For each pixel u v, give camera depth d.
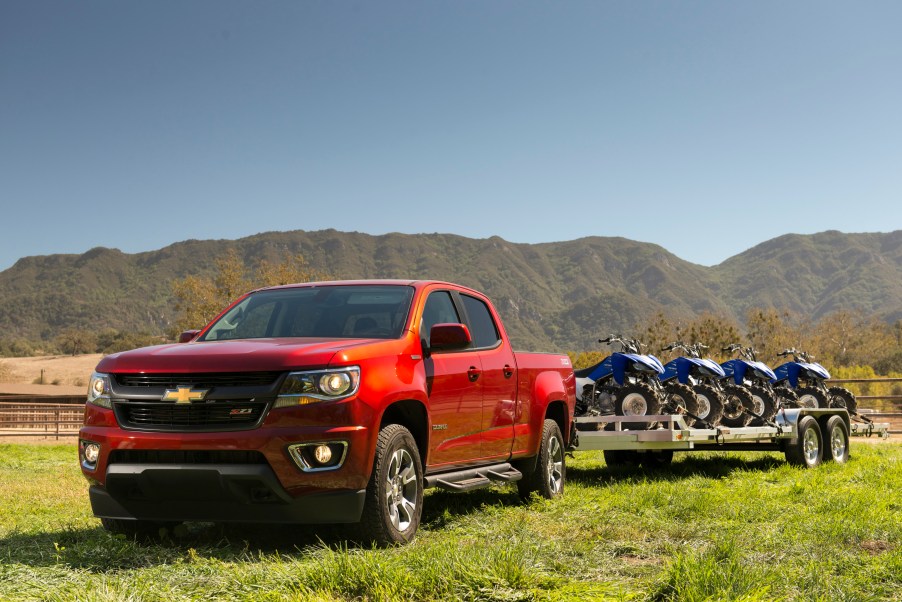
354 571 4.33
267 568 4.63
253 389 5.21
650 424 10.17
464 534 6.15
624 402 10.24
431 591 4.21
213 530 6.25
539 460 7.90
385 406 5.54
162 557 5.23
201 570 4.74
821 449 12.25
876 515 6.93
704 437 10.25
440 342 6.12
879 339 102.38
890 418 27.64
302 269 78.88
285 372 5.25
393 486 5.64
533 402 7.82
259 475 5.06
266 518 5.23
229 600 4.10
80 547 5.41
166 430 5.29
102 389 5.58
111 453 5.40
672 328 47.69
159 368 5.39
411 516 5.79
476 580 4.29
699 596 3.97
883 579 4.75
